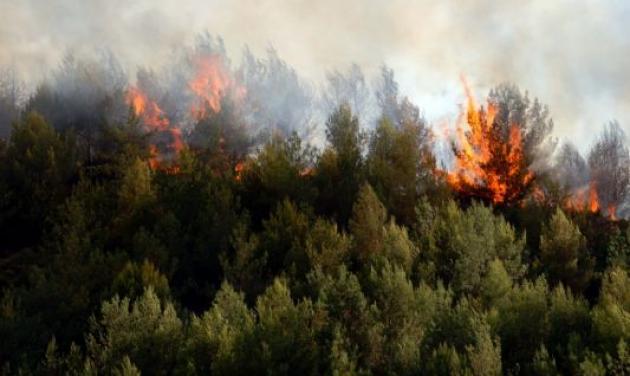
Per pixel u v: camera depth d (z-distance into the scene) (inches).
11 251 692.7
